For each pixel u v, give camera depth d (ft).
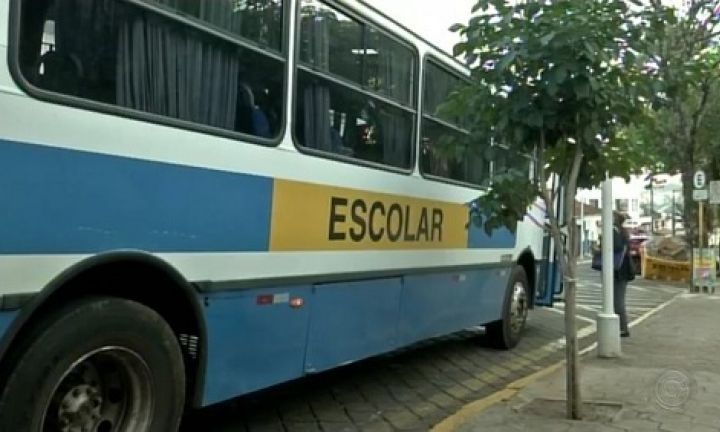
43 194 11.46
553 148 20.08
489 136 19.42
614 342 29.91
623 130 20.17
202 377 14.79
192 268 14.34
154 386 13.44
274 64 16.78
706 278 68.23
